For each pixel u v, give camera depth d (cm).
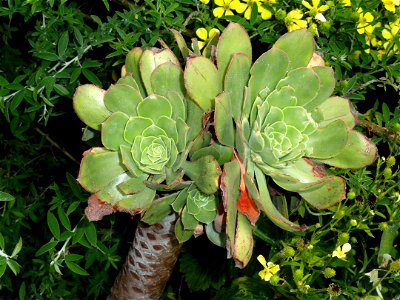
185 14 96
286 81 55
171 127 54
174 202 56
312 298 89
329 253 90
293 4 90
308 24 87
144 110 53
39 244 123
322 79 56
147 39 89
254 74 54
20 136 116
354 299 90
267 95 55
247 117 55
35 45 95
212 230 59
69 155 122
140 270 71
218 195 56
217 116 49
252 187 51
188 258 121
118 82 56
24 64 125
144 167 54
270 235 94
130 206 54
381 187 87
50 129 129
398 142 85
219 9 83
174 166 54
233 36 54
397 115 87
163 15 84
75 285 117
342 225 96
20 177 123
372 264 105
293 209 65
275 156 54
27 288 118
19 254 119
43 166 134
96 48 105
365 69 97
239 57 52
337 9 87
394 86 86
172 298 125
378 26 91
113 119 53
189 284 119
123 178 55
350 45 93
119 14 85
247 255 52
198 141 54
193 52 60
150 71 56
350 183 86
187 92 52
